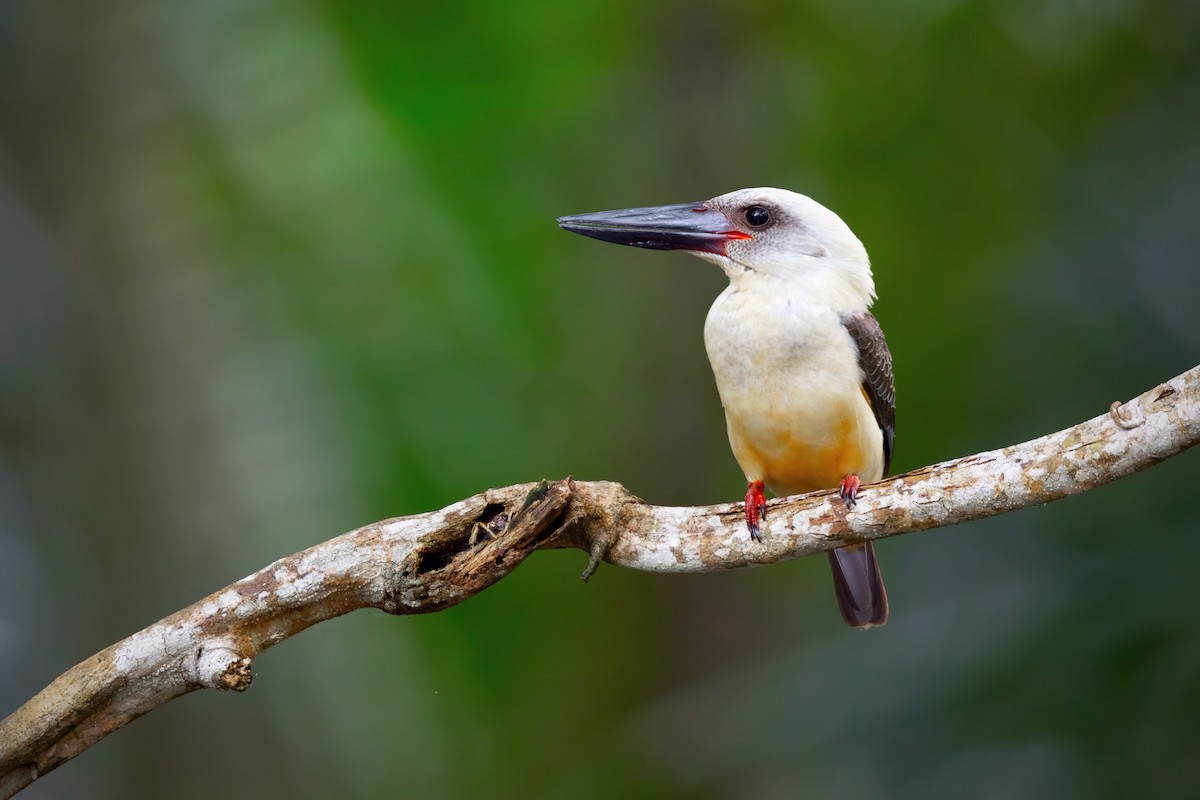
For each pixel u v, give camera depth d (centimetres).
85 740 699
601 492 751
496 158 1479
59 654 1295
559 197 1498
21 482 1279
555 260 1484
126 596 1279
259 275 1341
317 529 1269
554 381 1452
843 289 916
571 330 1489
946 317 1421
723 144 1514
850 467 906
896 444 1389
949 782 1030
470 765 1423
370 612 1364
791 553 743
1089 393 1317
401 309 1384
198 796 1295
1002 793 1027
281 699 1325
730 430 926
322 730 1334
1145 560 1012
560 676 1470
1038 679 1003
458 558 705
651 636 1507
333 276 1369
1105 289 1348
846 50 1506
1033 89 1442
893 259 1447
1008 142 1454
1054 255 1378
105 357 1288
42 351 1280
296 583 698
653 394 1525
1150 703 970
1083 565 1039
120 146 1299
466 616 1396
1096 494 1073
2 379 1270
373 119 1371
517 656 1403
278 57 1341
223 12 1325
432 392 1369
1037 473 688
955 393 1387
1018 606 1055
